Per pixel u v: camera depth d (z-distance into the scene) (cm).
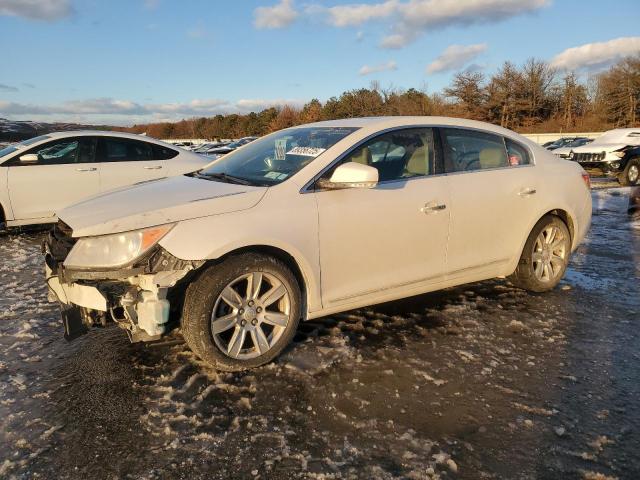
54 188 762
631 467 234
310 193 341
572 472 231
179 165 859
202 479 226
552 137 4338
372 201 358
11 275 536
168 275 296
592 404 285
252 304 319
